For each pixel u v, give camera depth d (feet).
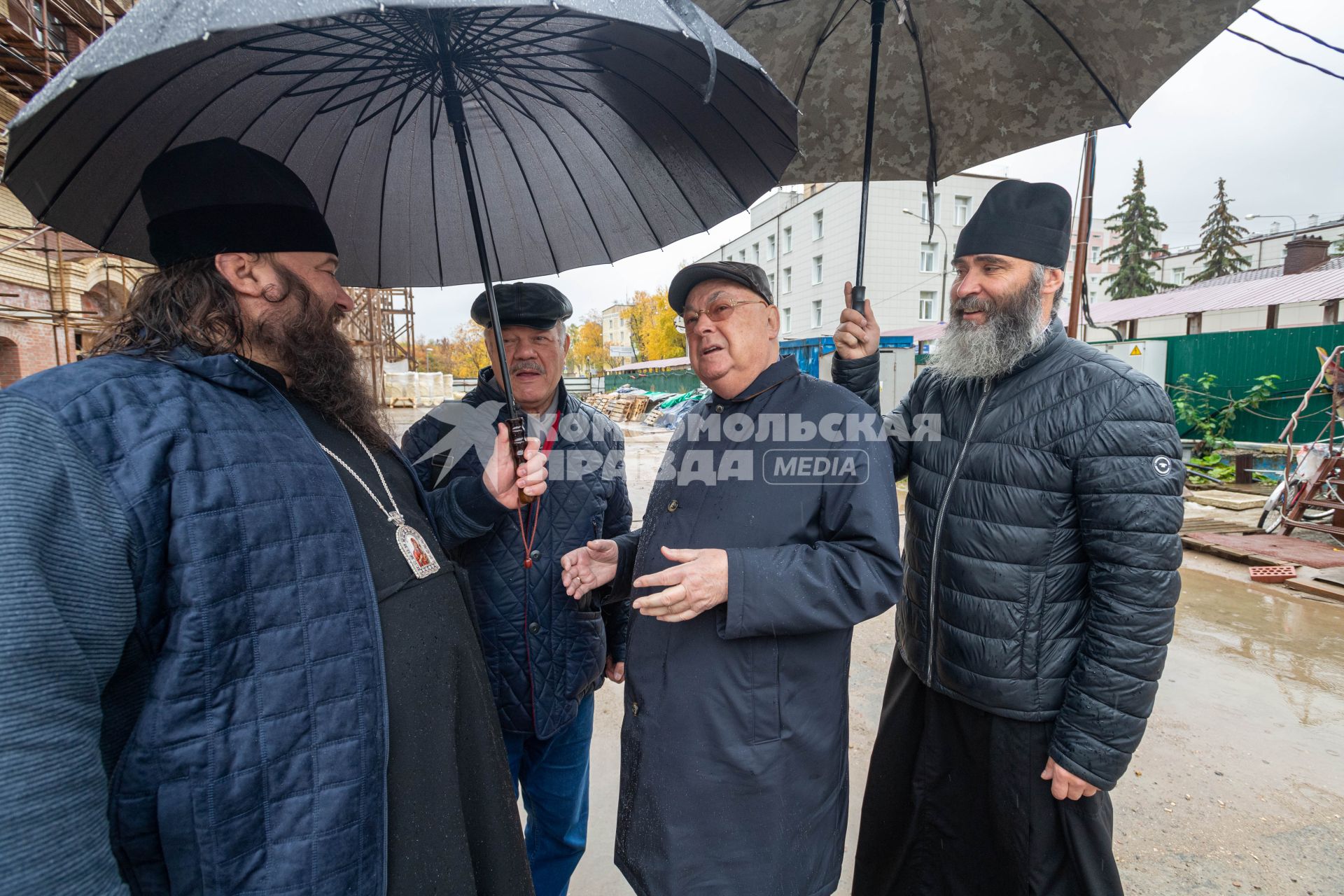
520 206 5.15
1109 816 4.64
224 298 2.92
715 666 4.16
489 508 4.33
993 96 5.93
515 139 4.90
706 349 4.49
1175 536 4.30
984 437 4.96
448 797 3.22
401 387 71.72
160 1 2.03
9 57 23.56
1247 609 15.05
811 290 94.79
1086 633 4.52
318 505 2.89
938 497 5.21
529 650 5.50
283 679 2.62
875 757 5.89
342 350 3.45
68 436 2.25
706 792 4.16
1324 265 53.26
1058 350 4.90
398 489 3.70
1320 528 19.36
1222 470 32.12
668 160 4.75
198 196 2.80
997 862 5.02
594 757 9.23
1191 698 10.74
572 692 5.71
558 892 6.19
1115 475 4.34
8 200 26.81
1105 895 4.52
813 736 4.28
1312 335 32.27
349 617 2.88
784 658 4.17
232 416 2.76
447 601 3.53
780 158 4.33
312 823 2.64
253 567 2.60
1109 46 5.28
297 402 3.38
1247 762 8.87
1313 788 8.29
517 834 3.77
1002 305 4.85
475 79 4.44
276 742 2.58
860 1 5.74
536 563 5.58
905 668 5.74
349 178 4.67
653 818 4.31
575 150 4.91
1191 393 35.47
